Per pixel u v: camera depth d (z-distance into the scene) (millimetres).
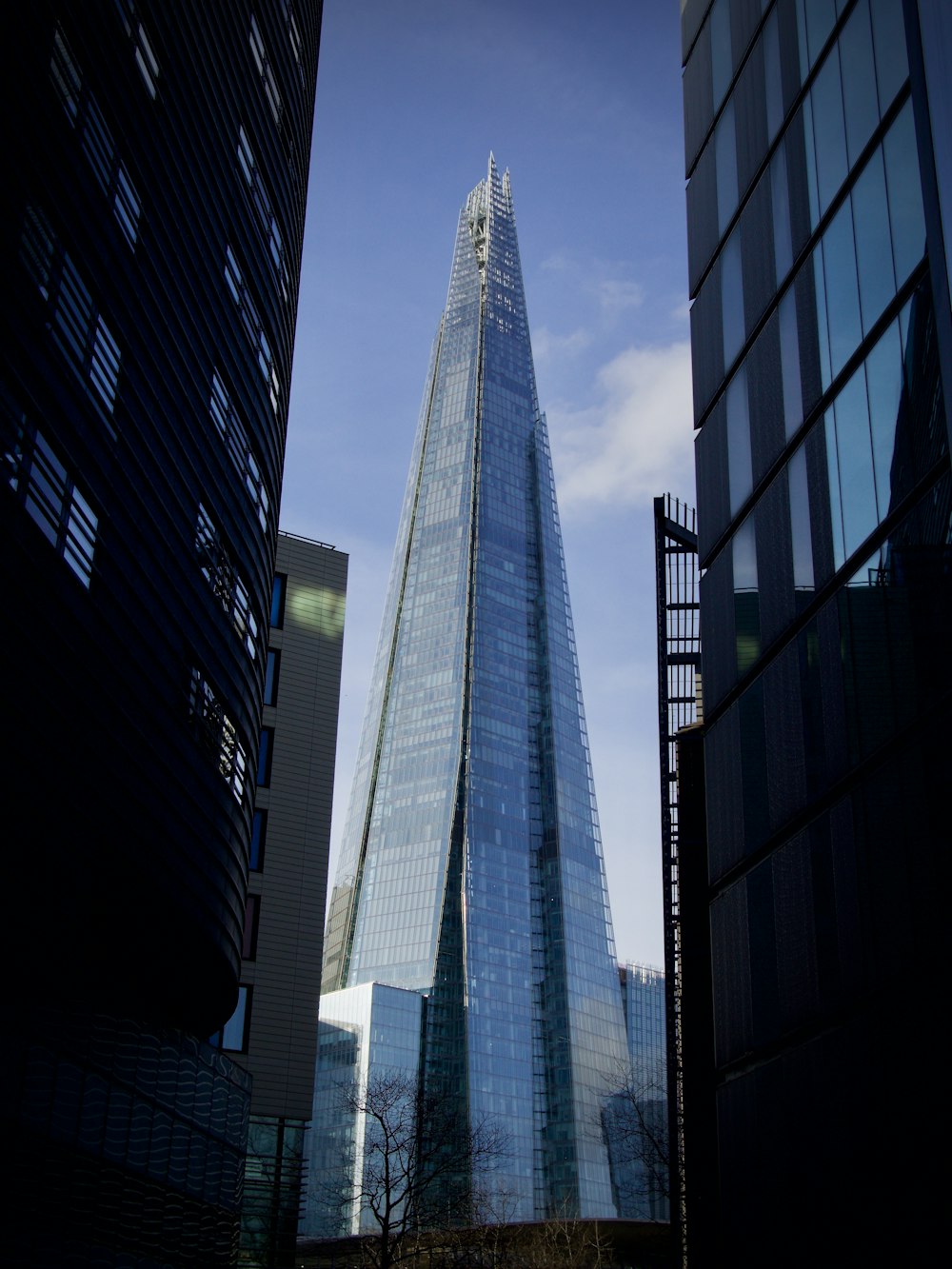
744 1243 22047
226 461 30109
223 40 30797
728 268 28391
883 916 18328
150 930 26094
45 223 20531
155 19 25781
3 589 18797
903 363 19453
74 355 21516
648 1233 69750
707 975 36219
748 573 25219
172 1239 30984
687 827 37969
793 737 22219
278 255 36094
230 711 30031
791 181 25078
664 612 40531
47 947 23766
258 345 33531
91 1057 26516
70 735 21031
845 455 21359
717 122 30359
